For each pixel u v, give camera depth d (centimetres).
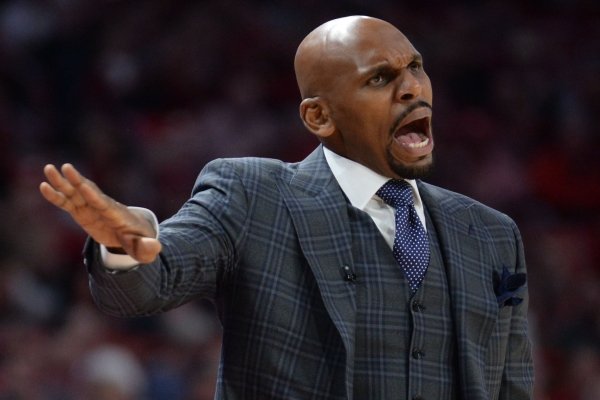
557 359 2555
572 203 3400
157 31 3462
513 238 875
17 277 2416
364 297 788
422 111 813
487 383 816
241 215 793
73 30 3362
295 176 834
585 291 2817
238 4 3572
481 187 3219
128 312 716
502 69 3656
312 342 772
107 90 3269
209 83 3391
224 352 789
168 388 2166
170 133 3112
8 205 2619
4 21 3344
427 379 786
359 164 830
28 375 2091
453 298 812
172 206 2880
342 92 820
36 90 3200
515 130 3500
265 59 3491
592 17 3888
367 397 772
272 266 786
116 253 695
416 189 845
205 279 769
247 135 3128
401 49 816
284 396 763
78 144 3030
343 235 799
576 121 3569
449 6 3778
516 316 856
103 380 2066
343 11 3644
